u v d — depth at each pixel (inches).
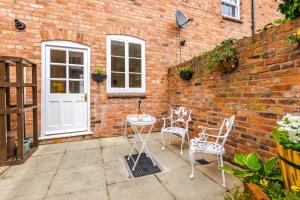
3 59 101.6
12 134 113.0
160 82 186.5
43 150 128.3
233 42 105.1
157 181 86.4
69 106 150.7
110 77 163.8
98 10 158.1
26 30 135.4
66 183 84.4
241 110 99.7
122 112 168.6
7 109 102.3
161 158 114.6
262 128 87.4
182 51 196.2
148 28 179.0
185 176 91.1
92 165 104.4
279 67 78.6
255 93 90.8
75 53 153.1
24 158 107.9
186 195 74.8
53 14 143.1
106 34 161.5
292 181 51.4
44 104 141.3
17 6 133.0
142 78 178.5
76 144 142.4
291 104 73.9
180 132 125.2
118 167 102.0
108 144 142.9
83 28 152.8
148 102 180.9
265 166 64.0
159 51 185.2
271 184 57.7
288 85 75.0
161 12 185.0
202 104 134.6
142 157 116.7
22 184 83.3
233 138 105.6
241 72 99.3
